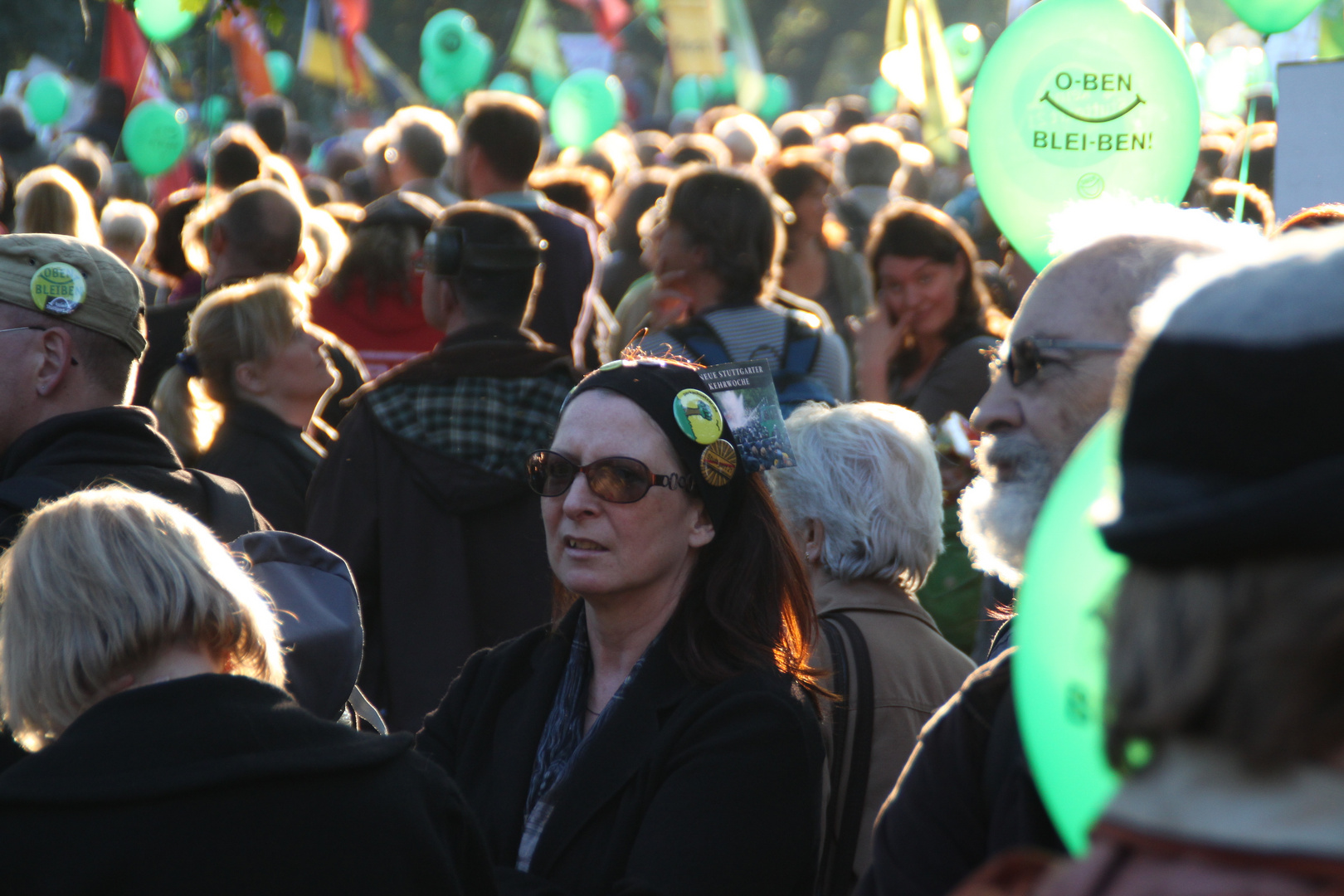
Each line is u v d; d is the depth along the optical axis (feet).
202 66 179.52
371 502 45.88
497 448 45.73
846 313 81.20
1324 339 9.98
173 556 23.67
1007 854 12.41
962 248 58.65
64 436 33.96
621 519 28.96
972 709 19.85
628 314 74.59
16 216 82.33
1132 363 11.48
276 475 48.57
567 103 185.78
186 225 71.46
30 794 20.75
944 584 45.85
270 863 21.11
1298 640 10.02
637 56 419.13
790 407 50.01
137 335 37.09
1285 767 10.21
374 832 22.15
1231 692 10.31
